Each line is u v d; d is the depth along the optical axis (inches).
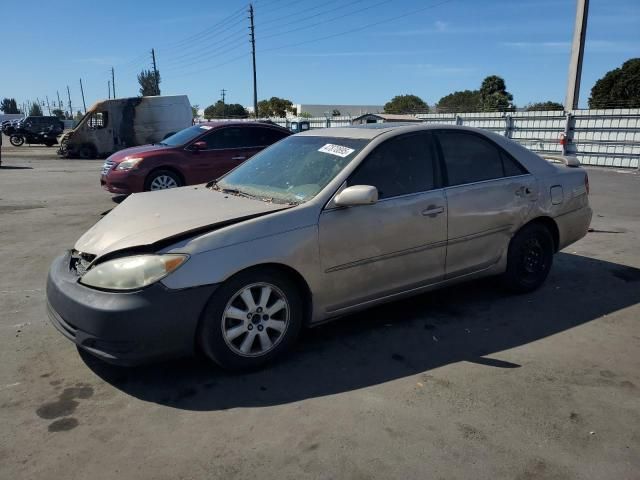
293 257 133.3
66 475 96.8
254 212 136.5
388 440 106.3
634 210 361.1
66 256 144.2
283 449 103.8
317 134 177.3
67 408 118.6
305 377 132.2
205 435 108.4
